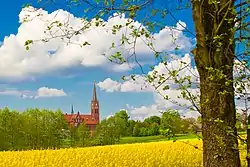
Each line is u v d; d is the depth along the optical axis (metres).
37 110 77.38
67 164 20.16
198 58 7.73
